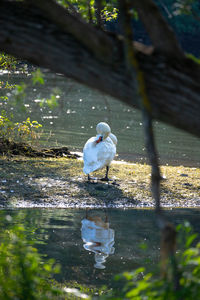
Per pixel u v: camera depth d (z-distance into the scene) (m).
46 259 10.37
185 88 4.83
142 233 13.16
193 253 5.83
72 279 9.49
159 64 4.92
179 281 5.64
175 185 19.06
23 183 17.33
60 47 5.00
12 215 14.16
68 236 12.37
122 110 43.28
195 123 4.87
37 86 45.84
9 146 21.83
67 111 39.50
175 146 29.36
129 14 4.91
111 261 10.78
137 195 17.52
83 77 5.12
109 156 18.06
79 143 26.81
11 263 8.12
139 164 22.50
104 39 4.92
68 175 18.98
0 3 5.09
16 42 5.06
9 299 6.39
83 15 7.43
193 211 16.05
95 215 14.97
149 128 4.79
